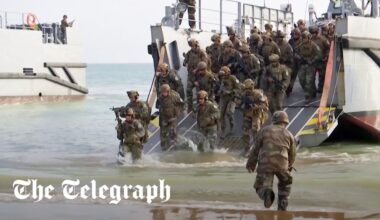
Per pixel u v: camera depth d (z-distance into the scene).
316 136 32.44
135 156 28.91
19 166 28.09
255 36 35.56
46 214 16.80
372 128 36.25
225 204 19.97
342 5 41.56
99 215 16.64
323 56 35.06
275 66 32.66
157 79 34.31
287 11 50.59
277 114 17.66
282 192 17.53
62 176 25.22
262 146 17.41
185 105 34.53
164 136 31.72
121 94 96.38
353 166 27.41
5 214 16.81
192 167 27.34
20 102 67.88
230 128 32.34
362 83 35.72
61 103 72.00
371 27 36.00
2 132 43.53
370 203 20.16
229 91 32.16
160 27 37.66
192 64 34.44
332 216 16.47
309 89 34.75
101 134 42.50
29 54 68.75
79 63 76.00
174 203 19.98
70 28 74.69
